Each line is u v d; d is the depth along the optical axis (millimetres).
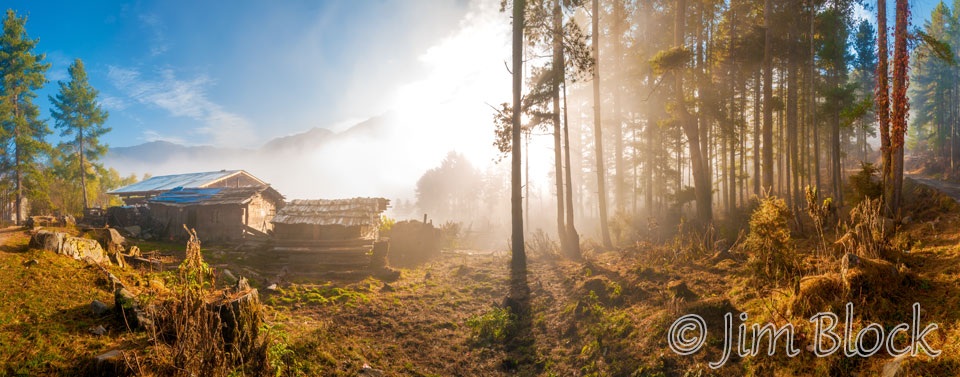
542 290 12523
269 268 16500
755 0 23156
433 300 12430
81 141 44781
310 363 7273
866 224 8688
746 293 8453
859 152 49969
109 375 5500
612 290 10672
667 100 25875
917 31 11422
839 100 24188
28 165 36219
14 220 36375
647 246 15188
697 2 23594
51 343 6219
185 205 21250
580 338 8922
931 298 6273
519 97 17797
